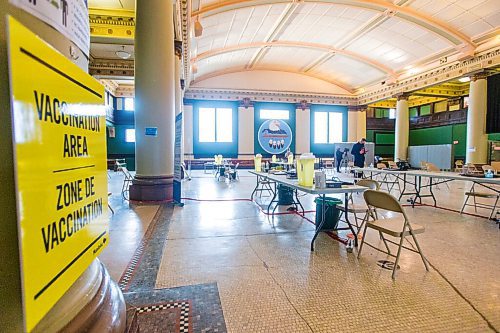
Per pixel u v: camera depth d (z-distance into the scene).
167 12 4.64
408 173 4.82
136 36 4.59
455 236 2.95
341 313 1.52
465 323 1.44
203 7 7.64
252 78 15.13
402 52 11.09
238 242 2.72
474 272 2.06
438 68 11.12
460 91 14.70
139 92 4.61
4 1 0.52
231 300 1.64
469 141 10.01
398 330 1.38
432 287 1.82
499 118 9.32
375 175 11.25
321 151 16.14
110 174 11.56
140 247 2.53
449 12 8.30
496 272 2.06
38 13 0.58
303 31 10.43
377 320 1.46
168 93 4.72
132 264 2.15
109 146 14.30
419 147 14.88
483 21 8.36
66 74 0.61
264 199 5.23
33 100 0.49
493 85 9.52
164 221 3.49
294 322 1.44
